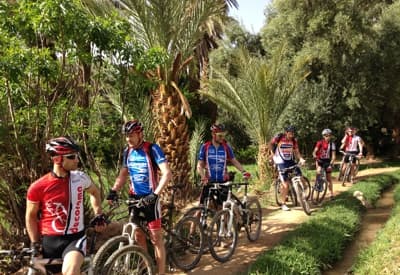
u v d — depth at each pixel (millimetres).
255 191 12445
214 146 6711
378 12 21016
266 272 5383
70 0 5016
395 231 7473
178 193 9102
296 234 7238
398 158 22781
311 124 18859
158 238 4984
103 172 7023
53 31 5086
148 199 4645
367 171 17922
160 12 8070
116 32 5547
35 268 3557
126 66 6273
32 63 5035
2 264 5633
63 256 3566
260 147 13555
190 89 18594
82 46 5469
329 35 18516
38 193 3582
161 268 5016
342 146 14336
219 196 6770
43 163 5816
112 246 4613
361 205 10367
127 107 7582
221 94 14125
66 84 6000
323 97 18750
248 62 13312
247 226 7238
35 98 5727
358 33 18203
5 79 5176
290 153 9742
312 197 10547
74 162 3621
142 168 4938
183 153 9211
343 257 7059
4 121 5512
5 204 5930
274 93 13164
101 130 6941
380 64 19516
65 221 3617
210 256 6566
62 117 6074
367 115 19312
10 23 5043
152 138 7918
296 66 14297
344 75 19219
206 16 8672
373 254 6566
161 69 8516
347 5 18359
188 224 6012
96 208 3996
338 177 14844
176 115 8992
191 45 8797
